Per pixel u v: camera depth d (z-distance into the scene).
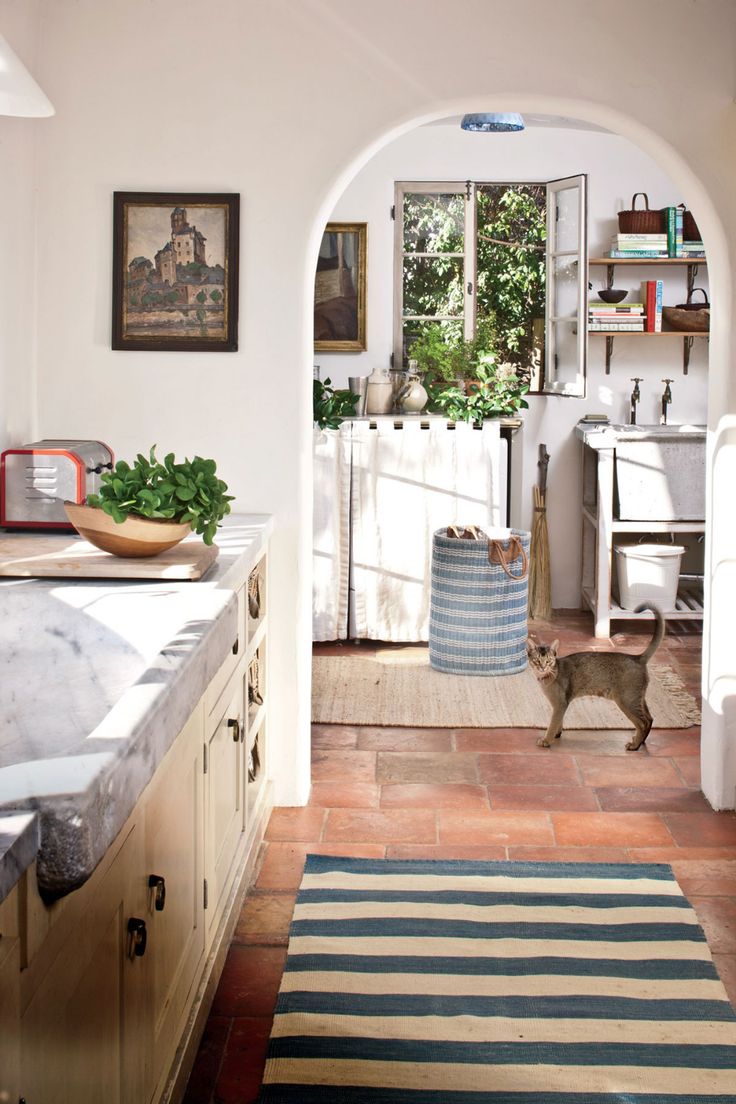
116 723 1.53
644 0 3.51
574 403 6.71
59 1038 1.41
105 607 2.43
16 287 3.44
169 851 2.08
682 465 6.21
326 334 6.65
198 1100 2.33
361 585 6.06
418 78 3.51
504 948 2.93
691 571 6.84
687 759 4.40
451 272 6.62
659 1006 2.66
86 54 3.52
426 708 5.03
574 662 4.50
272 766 3.86
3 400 3.34
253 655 3.37
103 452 3.37
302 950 2.90
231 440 3.68
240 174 3.56
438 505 6.00
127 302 3.61
